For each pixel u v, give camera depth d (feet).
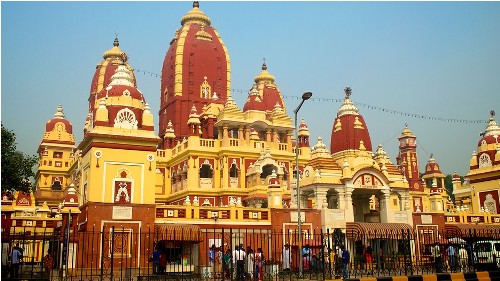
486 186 142.10
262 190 147.23
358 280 65.62
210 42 200.54
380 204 114.52
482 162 144.46
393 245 106.63
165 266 85.76
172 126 187.01
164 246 91.25
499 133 146.10
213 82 195.52
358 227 103.71
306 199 116.26
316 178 108.78
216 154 157.48
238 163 156.76
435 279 69.05
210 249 90.27
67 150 195.00
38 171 191.42
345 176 109.81
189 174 151.94
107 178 92.73
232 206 102.12
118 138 94.53
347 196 109.19
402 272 85.87
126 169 94.58
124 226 90.99
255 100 169.89
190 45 196.13
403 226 107.24
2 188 103.96
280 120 171.63
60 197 174.29
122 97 98.94
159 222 94.99
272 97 211.61
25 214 135.03
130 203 92.53
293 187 118.62
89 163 94.07
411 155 215.51
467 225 122.21
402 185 118.01
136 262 89.76
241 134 160.97
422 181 223.92
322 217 106.73
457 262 87.92
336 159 119.34
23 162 107.04
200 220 98.02
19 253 79.66
